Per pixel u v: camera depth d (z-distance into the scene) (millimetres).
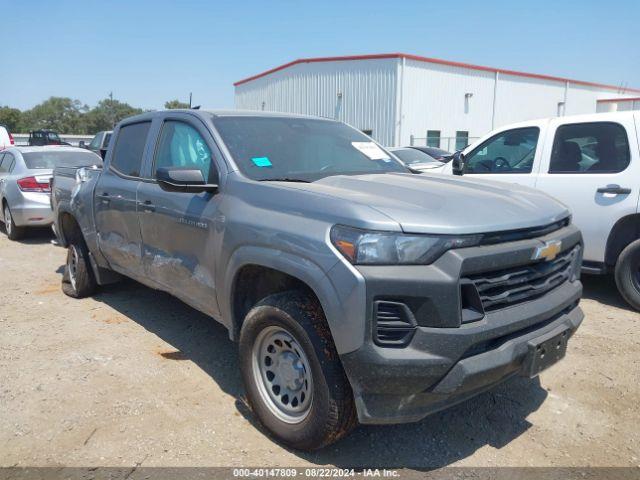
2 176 10242
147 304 5824
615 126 5551
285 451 3168
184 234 3906
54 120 102375
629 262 5367
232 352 4559
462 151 6969
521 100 34094
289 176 3732
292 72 32250
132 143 4988
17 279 7027
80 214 5562
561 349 3127
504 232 2902
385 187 3326
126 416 3537
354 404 2881
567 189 5758
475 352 2744
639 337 4824
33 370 4203
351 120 29797
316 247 2814
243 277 3443
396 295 2619
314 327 2879
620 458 3127
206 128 3998
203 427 3412
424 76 28875
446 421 3529
